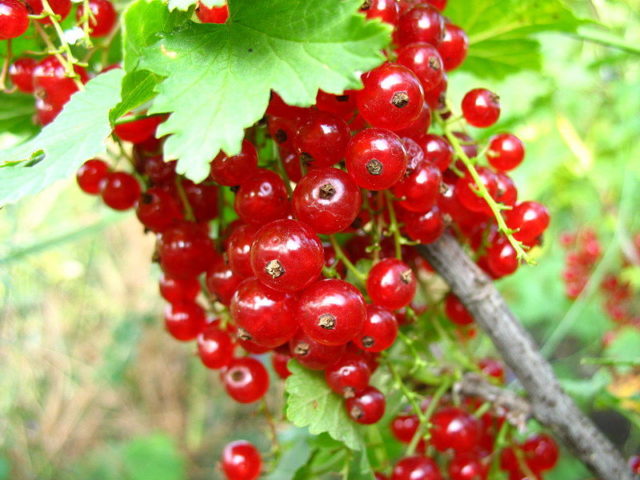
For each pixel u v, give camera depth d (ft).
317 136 0.28
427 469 0.37
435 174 0.31
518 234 0.35
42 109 0.35
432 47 0.31
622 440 1.28
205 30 0.27
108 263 1.23
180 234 0.35
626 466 0.38
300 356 0.31
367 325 0.30
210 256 0.35
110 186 0.38
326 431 0.34
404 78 0.28
